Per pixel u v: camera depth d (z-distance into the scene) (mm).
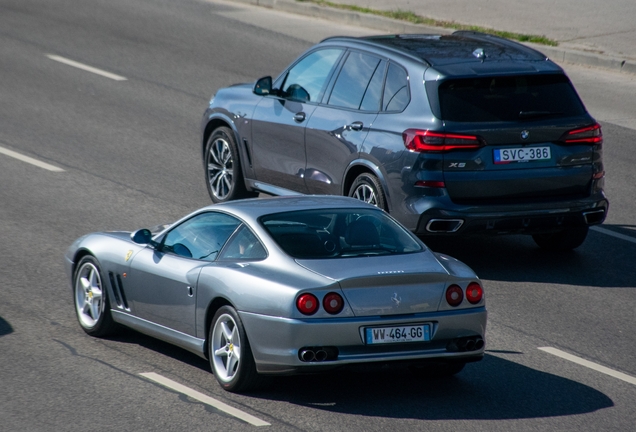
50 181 46688
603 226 42469
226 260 25578
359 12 82500
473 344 24578
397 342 23688
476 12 81812
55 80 66625
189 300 25906
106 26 81500
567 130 35438
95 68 69688
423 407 24297
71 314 31047
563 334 30344
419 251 25531
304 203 26766
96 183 46625
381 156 35469
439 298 24141
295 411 23688
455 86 34875
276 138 40344
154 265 27188
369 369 23750
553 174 35312
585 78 66750
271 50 74500
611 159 51469
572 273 36469
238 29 80938
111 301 28844
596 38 73875
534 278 35750
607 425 23484
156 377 25797
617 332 30672
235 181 43031
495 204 34688
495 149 34688
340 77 38500
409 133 34688
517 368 27453
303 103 39500
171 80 67000
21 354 27312
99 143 53531
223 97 44094
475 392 25547
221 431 22266
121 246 28688
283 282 23688
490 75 35031
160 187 46344
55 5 88562
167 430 22250
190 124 57906
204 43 76500
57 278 34344
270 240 24906
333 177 37719
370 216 26359
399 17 80500
